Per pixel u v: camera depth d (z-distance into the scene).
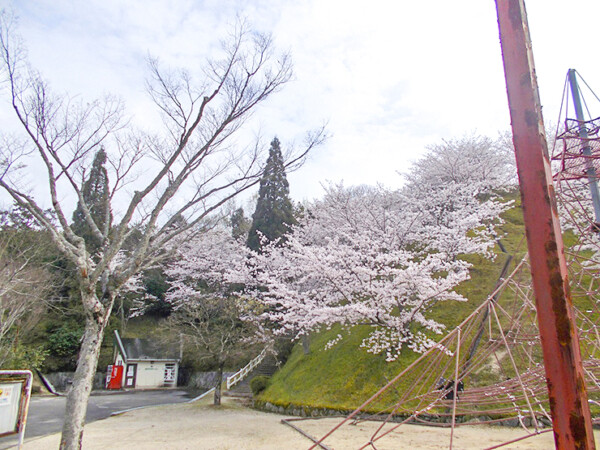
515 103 2.56
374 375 12.82
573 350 2.11
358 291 14.26
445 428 9.83
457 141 22.03
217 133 7.84
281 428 10.91
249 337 17.14
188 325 19.86
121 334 27.62
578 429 2.02
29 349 20.22
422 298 12.27
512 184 21.95
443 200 17.75
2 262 14.58
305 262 15.45
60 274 22.16
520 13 2.65
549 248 2.26
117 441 9.85
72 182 7.79
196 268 22.25
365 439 9.00
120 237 7.07
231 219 31.78
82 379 6.16
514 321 6.36
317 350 17.22
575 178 6.65
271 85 9.73
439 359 5.61
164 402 18.53
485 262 16.97
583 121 5.81
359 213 18.33
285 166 8.80
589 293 6.85
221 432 10.71
